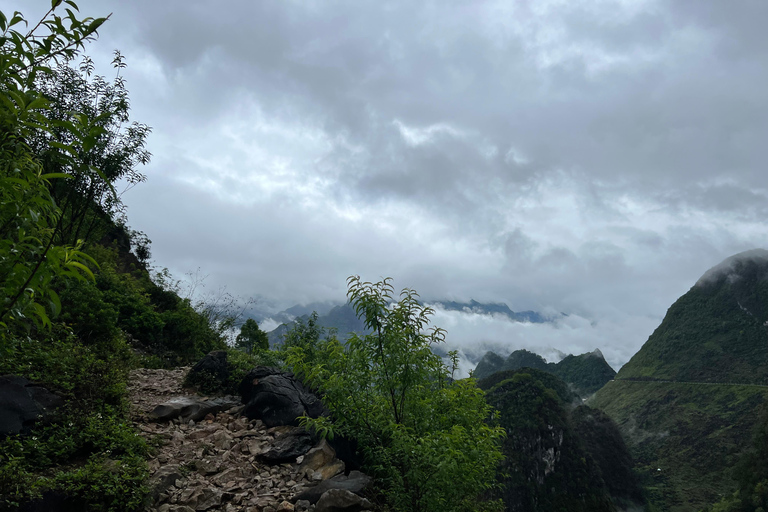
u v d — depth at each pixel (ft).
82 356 25.80
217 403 30.25
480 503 21.17
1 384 19.74
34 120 9.23
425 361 18.72
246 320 65.31
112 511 16.21
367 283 18.61
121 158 45.96
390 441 18.67
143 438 22.80
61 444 19.01
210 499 19.13
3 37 8.47
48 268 9.22
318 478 21.61
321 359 20.70
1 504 13.99
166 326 52.31
